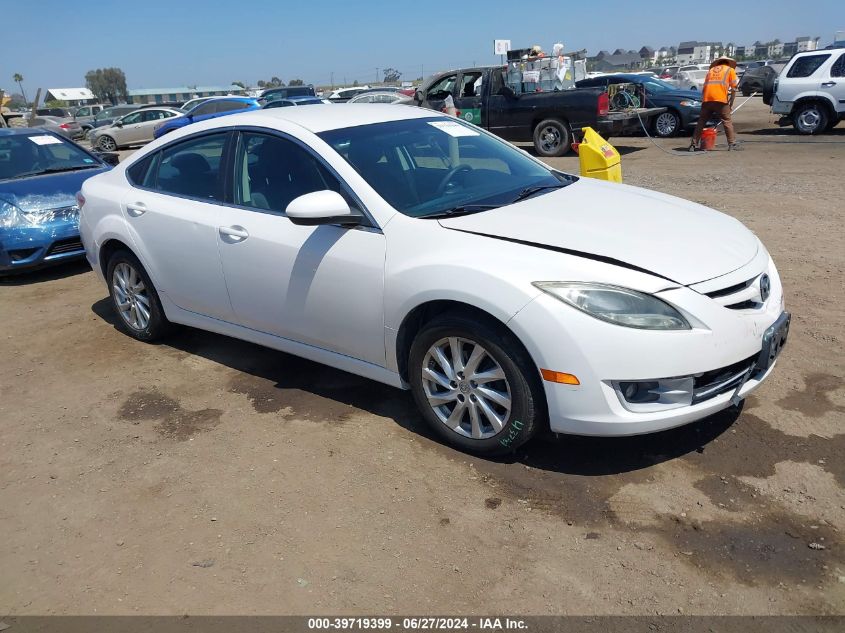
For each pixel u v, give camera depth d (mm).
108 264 5102
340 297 3574
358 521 2971
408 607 2504
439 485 3174
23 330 5605
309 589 2617
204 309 4469
